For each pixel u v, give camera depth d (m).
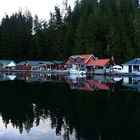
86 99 40.00
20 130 24.06
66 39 131.50
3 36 150.75
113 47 111.75
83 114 29.69
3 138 22.02
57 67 129.88
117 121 26.36
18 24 161.25
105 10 132.00
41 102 37.84
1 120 27.50
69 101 38.41
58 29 149.25
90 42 119.94
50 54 141.38
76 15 146.62
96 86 57.75
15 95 44.94
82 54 121.81
